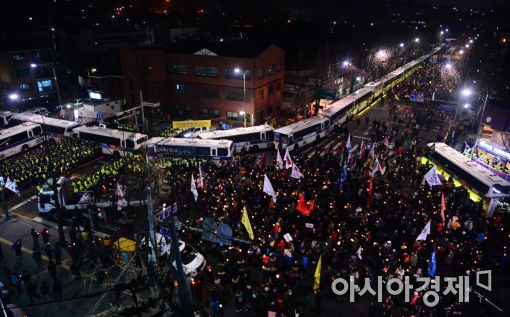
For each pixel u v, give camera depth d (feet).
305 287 59.67
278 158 90.58
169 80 158.40
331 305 56.39
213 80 148.15
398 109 168.25
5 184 80.79
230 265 58.23
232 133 120.16
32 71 182.91
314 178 88.02
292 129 120.57
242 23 346.74
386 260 60.64
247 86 141.59
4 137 117.80
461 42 397.60
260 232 68.13
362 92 167.84
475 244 65.67
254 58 136.87
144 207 52.19
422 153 110.52
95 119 146.30
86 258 61.11
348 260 61.41
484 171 85.46
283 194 77.92
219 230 57.67
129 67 158.51
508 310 55.31
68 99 193.26
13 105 173.99
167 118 160.25
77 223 72.02
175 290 36.65
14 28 218.79
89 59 217.15
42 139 130.31
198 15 372.99
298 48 209.77
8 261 67.41
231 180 88.58
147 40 258.57
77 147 115.24
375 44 252.21
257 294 54.39
